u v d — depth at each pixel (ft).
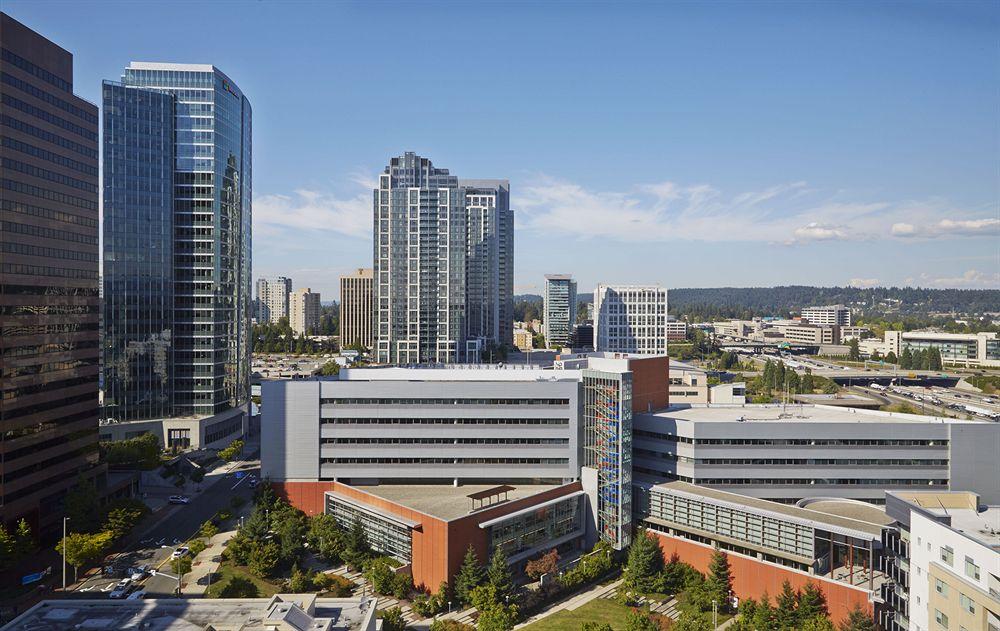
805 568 368.48
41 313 440.86
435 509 404.77
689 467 460.14
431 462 472.85
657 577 394.52
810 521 365.61
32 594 360.48
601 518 454.40
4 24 410.93
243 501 526.16
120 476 540.52
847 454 456.04
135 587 371.76
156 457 590.55
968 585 223.92
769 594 370.53
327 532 424.46
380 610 339.16
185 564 373.40
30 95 433.07
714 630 343.87
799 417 492.54
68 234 469.57
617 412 444.55
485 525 390.42
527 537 423.23
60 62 463.42
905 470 456.04
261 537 415.44
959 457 451.94
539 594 373.61
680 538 418.92
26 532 389.19
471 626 338.95
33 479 430.61
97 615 256.11
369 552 414.00
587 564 406.62
